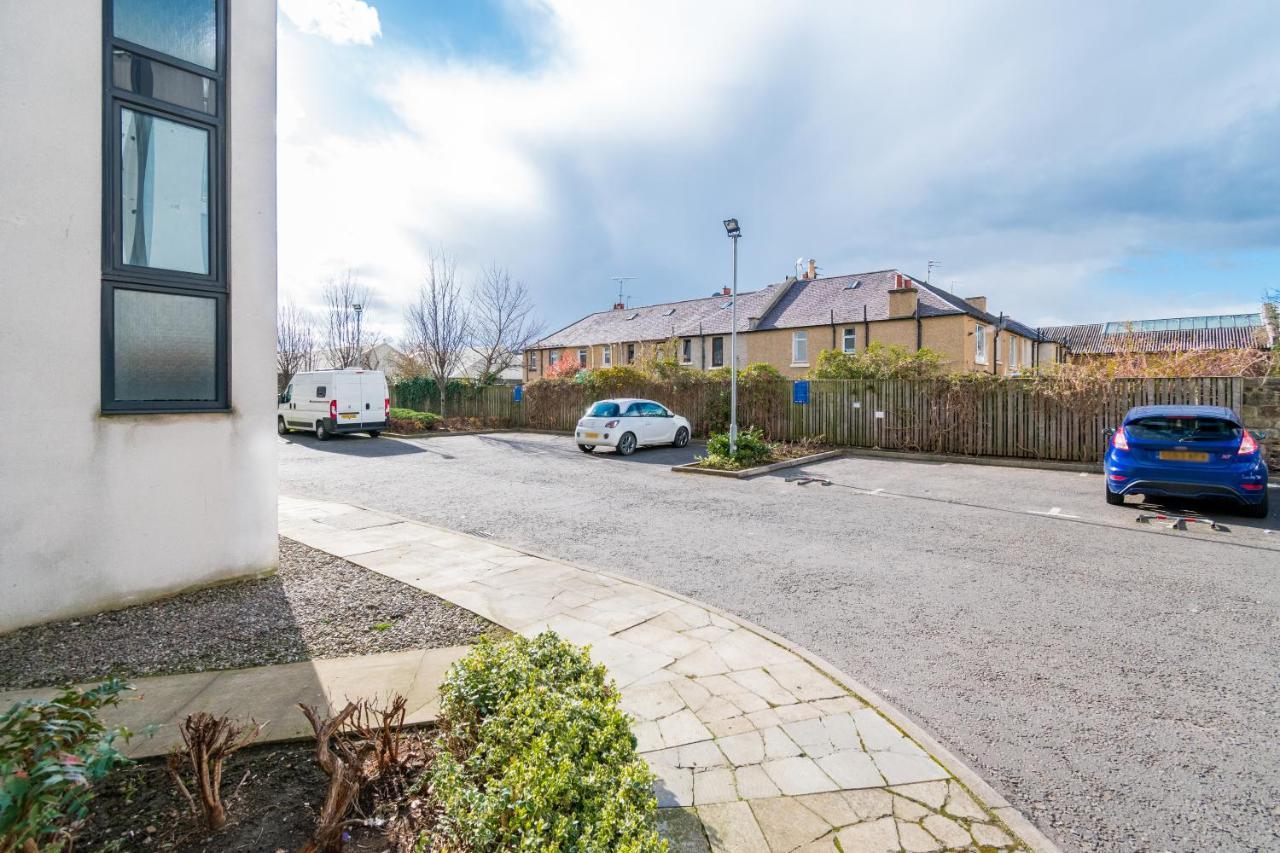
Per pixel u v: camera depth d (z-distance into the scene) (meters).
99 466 4.36
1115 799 2.62
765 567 5.98
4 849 1.44
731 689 3.47
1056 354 37.94
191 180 4.90
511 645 2.93
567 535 7.27
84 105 4.27
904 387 15.66
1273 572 5.80
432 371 26.28
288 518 7.82
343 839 2.01
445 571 5.59
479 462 14.14
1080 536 7.19
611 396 21.70
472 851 1.75
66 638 3.93
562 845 1.66
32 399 4.07
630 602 4.84
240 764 2.51
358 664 3.59
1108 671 3.80
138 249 4.63
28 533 4.07
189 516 4.82
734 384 13.02
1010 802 2.59
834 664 3.90
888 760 2.81
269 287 5.28
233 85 5.06
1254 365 12.81
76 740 1.66
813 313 29.03
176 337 4.81
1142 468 8.39
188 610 4.47
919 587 5.39
